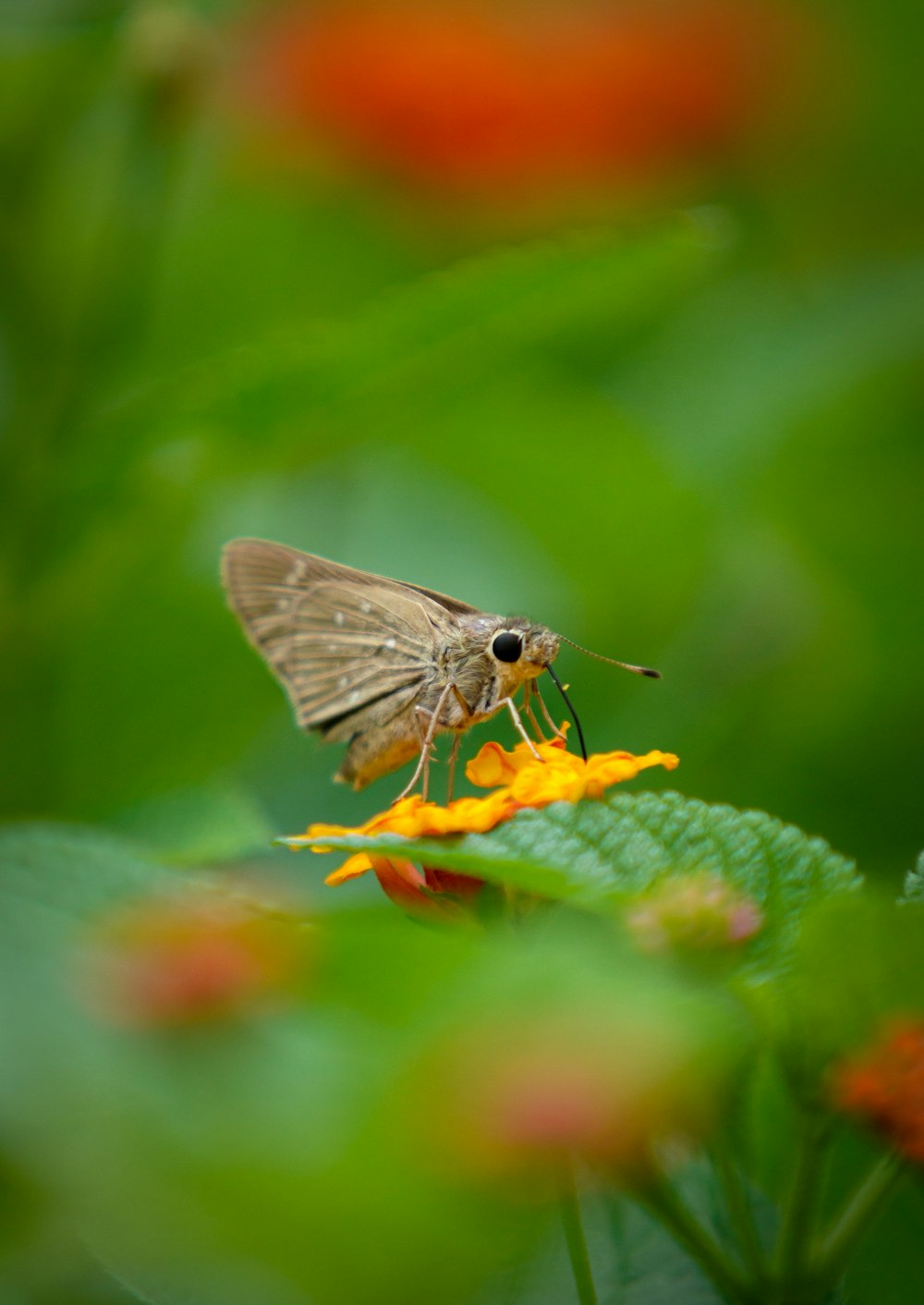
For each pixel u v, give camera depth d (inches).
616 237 14.4
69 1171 7.2
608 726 16.4
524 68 16.2
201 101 15.5
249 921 9.2
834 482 16.4
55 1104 7.3
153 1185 7.2
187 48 15.3
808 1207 13.4
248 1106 7.5
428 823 13.8
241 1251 7.3
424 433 15.8
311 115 16.3
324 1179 7.4
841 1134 13.7
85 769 15.5
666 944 12.6
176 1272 7.6
